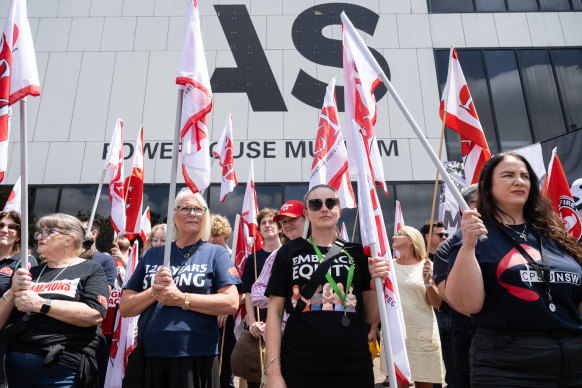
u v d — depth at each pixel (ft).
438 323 14.19
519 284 6.44
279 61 35.96
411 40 36.86
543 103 35.53
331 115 13.73
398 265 13.48
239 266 16.57
